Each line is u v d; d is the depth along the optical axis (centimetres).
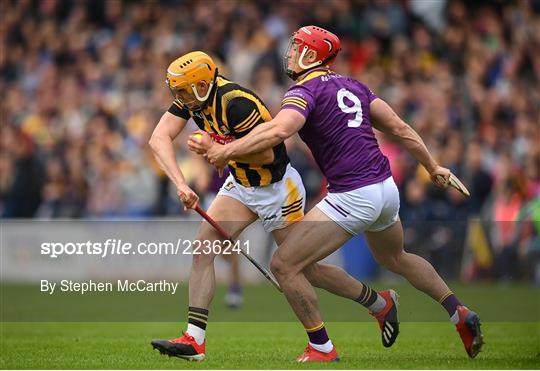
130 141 5978
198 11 6744
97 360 2514
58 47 6919
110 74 6594
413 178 5431
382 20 6644
